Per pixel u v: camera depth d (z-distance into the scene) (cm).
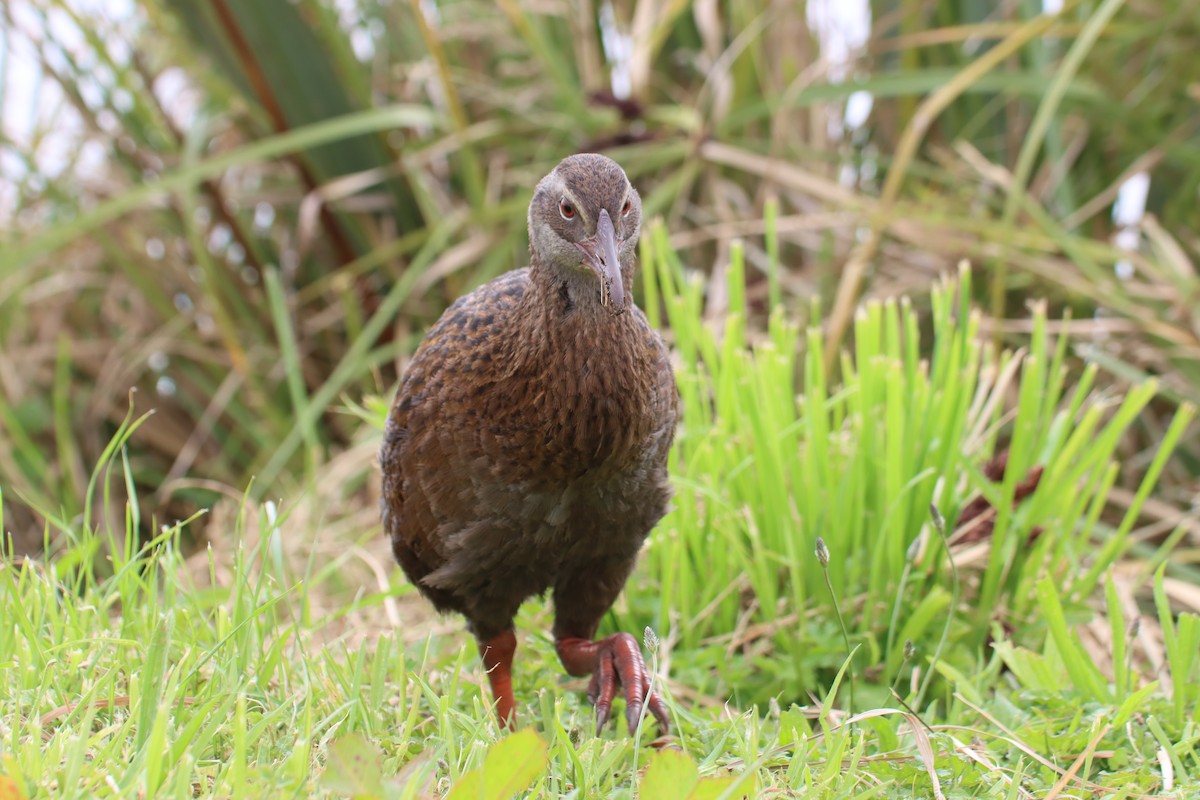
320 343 1099
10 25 1012
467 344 514
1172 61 1023
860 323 673
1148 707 523
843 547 639
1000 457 693
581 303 489
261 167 1105
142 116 1075
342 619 696
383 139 1027
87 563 541
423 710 510
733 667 616
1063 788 455
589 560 554
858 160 1028
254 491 959
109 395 1068
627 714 501
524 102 1055
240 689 455
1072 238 939
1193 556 836
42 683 435
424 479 529
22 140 1114
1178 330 891
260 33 959
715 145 983
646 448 521
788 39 1077
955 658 597
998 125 1066
